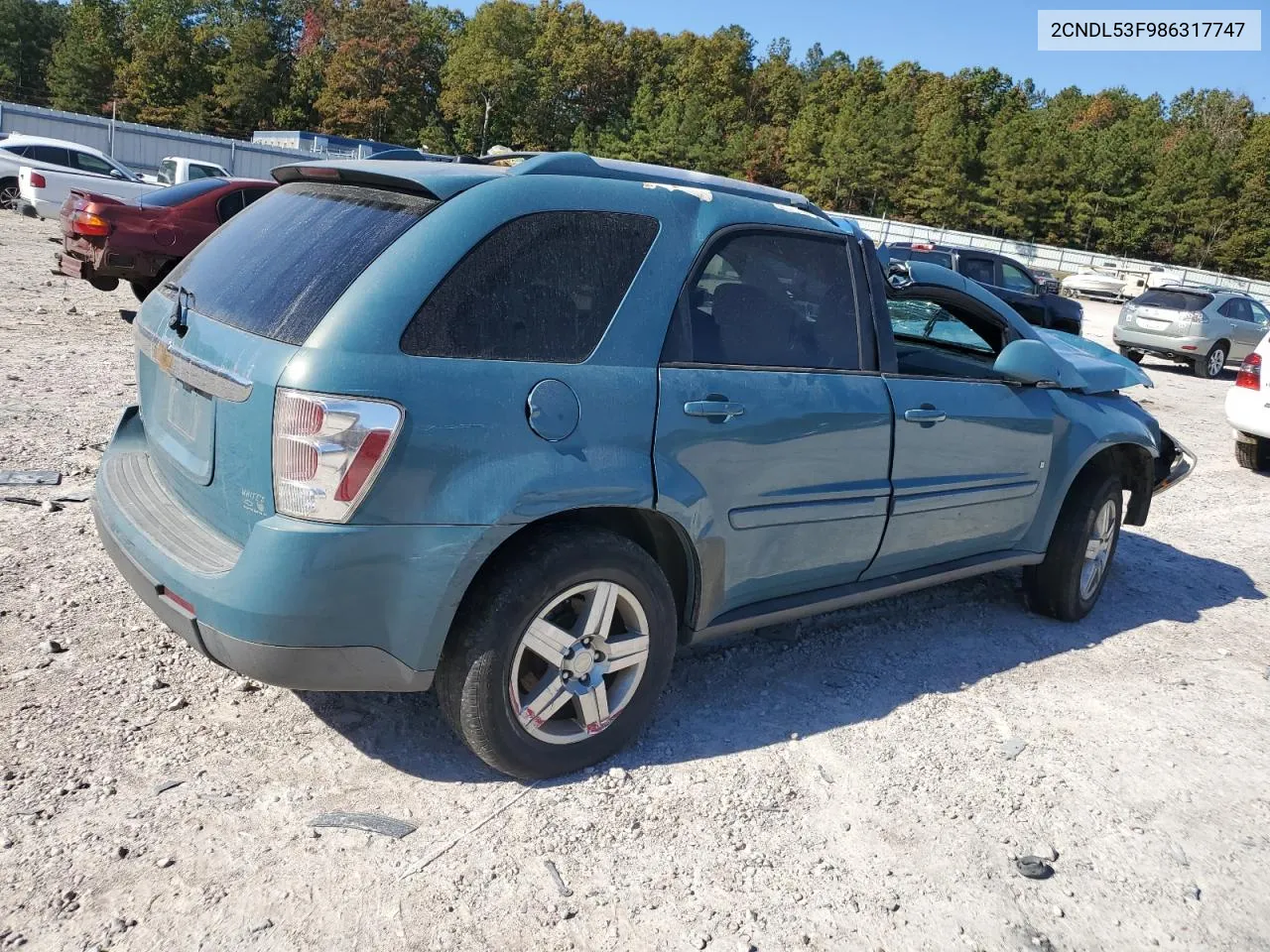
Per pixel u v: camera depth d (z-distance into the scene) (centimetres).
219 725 327
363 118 9738
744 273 348
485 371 279
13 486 518
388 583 270
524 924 256
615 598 311
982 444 429
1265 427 934
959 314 496
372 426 259
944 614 506
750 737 359
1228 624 541
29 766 293
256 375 267
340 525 261
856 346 383
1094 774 362
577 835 292
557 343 296
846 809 322
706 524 328
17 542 450
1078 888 298
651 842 294
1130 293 4041
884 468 387
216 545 288
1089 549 503
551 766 311
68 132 3788
